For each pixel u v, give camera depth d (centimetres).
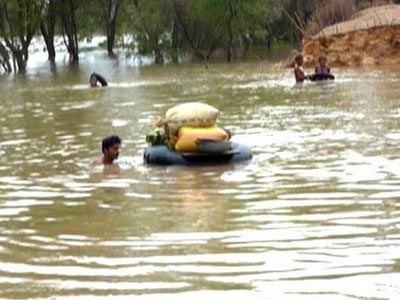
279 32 8425
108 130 2433
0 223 1345
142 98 3534
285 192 1490
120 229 1272
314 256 1097
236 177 1641
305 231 1221
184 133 1783
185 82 4516
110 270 1070
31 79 5475
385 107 2723
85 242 1208
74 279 1042
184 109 1805
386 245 1135
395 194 1441
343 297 945
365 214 1308
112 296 977
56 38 10131
